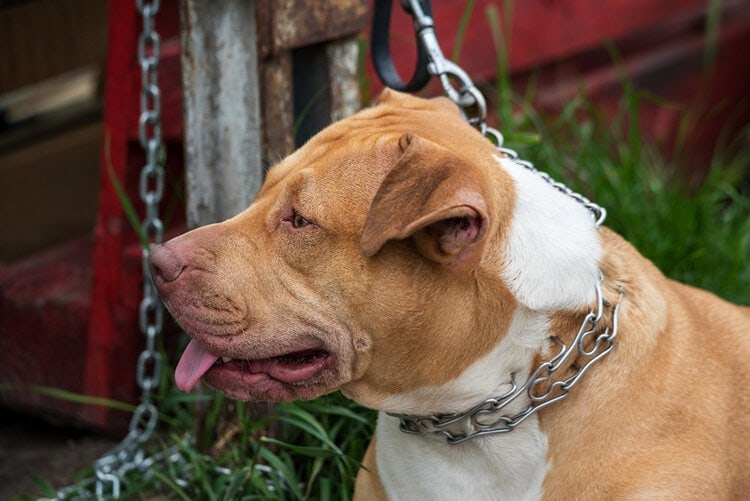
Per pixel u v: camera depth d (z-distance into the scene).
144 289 4.21
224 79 3.67
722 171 6.23
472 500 3.06
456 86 5.42
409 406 2.99
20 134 5.71
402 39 4.88
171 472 3.80
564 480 2.97
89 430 4.61
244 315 2.86
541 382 2.96
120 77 4.03
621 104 5.85
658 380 3.02
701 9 7.27
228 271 2.87
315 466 3.55
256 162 3.76
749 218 5.34
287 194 2.86
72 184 5.74
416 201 2.59
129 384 4.36
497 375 2.94
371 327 2.85
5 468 4.37
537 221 2.95
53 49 5.27
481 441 3.00
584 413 2.97
